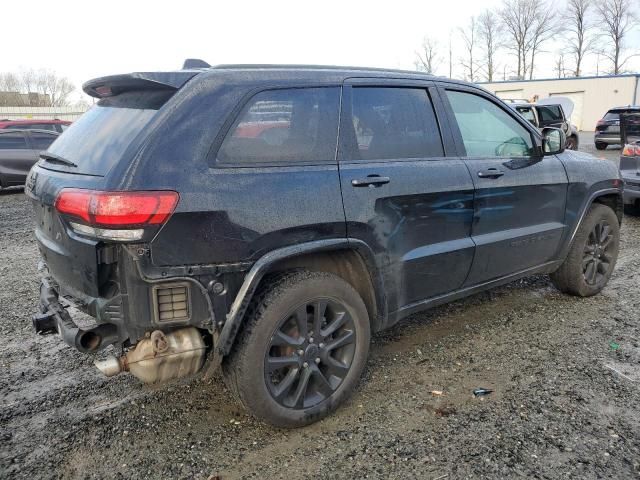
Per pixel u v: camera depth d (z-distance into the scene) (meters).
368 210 2.99
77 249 2.48
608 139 19.92
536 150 4.14
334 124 2.99
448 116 3.58
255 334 2.65
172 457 2.69
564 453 2.64
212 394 3.28
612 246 4.90
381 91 3.27
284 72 2.89
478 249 3.65
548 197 4.16
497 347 3.86
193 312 2.50
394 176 3.14
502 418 2.95
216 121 2.58
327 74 3.04
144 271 2.37
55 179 2.70
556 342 3.92
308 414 2.89
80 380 3.49
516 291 5.04
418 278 3.36
